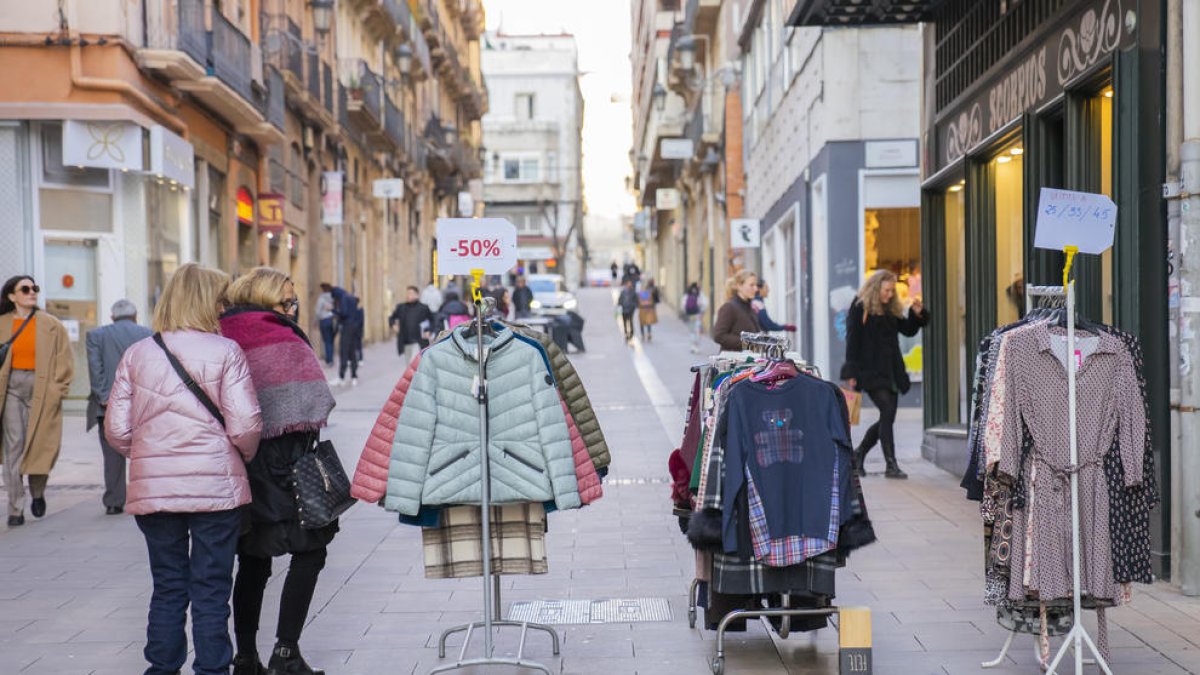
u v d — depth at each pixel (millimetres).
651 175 52625
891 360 11477
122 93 16750
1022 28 9727
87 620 6926
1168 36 7012
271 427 5469
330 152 32375
